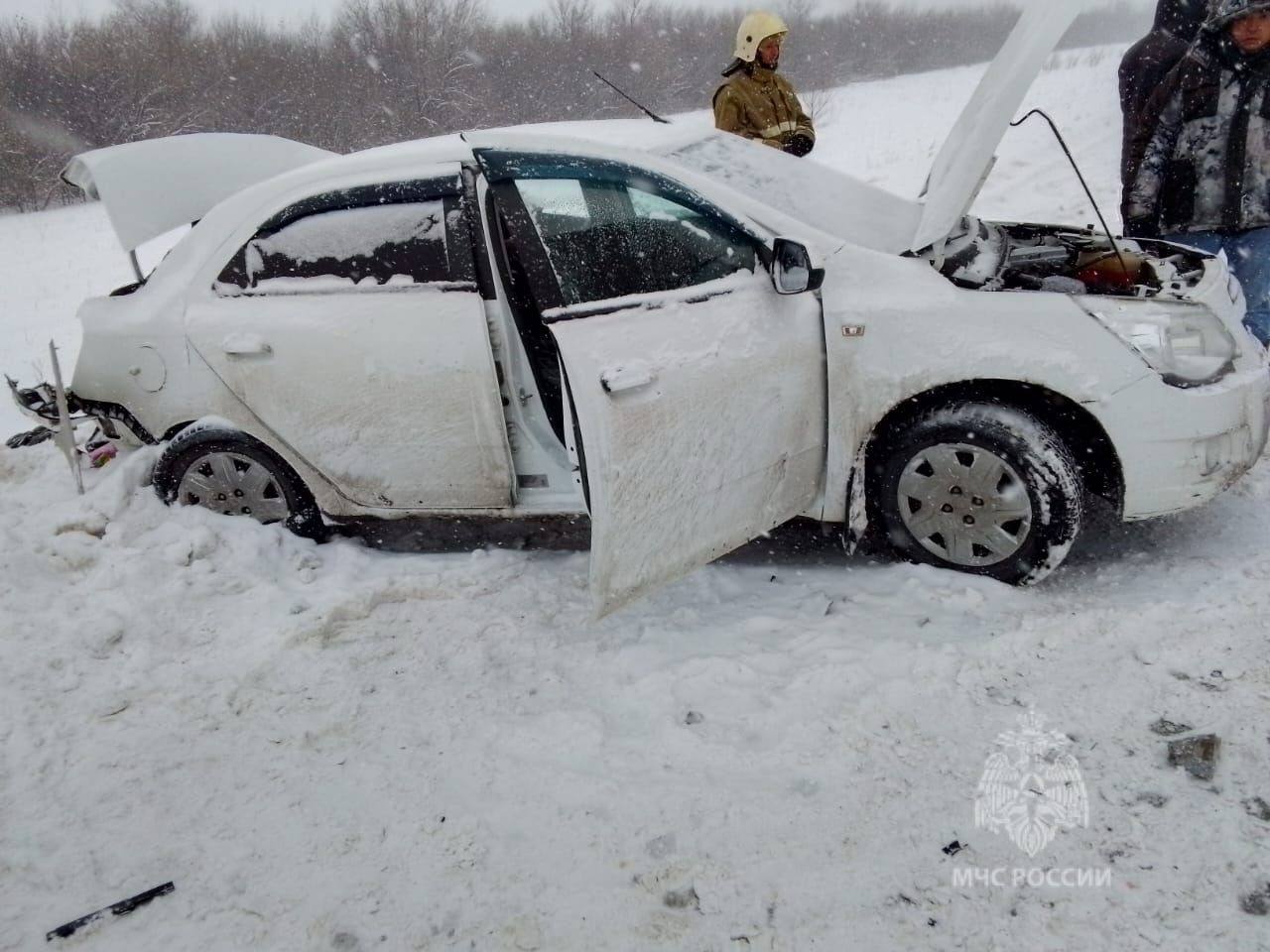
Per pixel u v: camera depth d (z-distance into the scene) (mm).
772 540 4141
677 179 3443
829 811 2559
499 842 2578
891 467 3568
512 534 4500
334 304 3850
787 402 3381
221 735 3096
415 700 3213
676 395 3070
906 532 3621
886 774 2664
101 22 28453
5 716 3180
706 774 2738
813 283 3223
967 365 3328
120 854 2635
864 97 27578
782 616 3484
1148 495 3332
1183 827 2367
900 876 2344
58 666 3436
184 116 28469
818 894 2318
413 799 2760
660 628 3477
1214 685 2809
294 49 29484
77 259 15836
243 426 4105
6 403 8516
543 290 3285
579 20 30719
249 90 29031
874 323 3387
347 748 3000
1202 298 3447
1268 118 4641
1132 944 2098
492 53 30078
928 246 3598
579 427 2902
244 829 2697
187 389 4121
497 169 3441
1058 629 3119
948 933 2186
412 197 3787
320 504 4156
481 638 3537
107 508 4195
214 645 3590
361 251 3846
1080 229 4594
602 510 2924
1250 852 2266
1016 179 9430
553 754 2889
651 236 3412
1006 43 4223
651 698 3078
